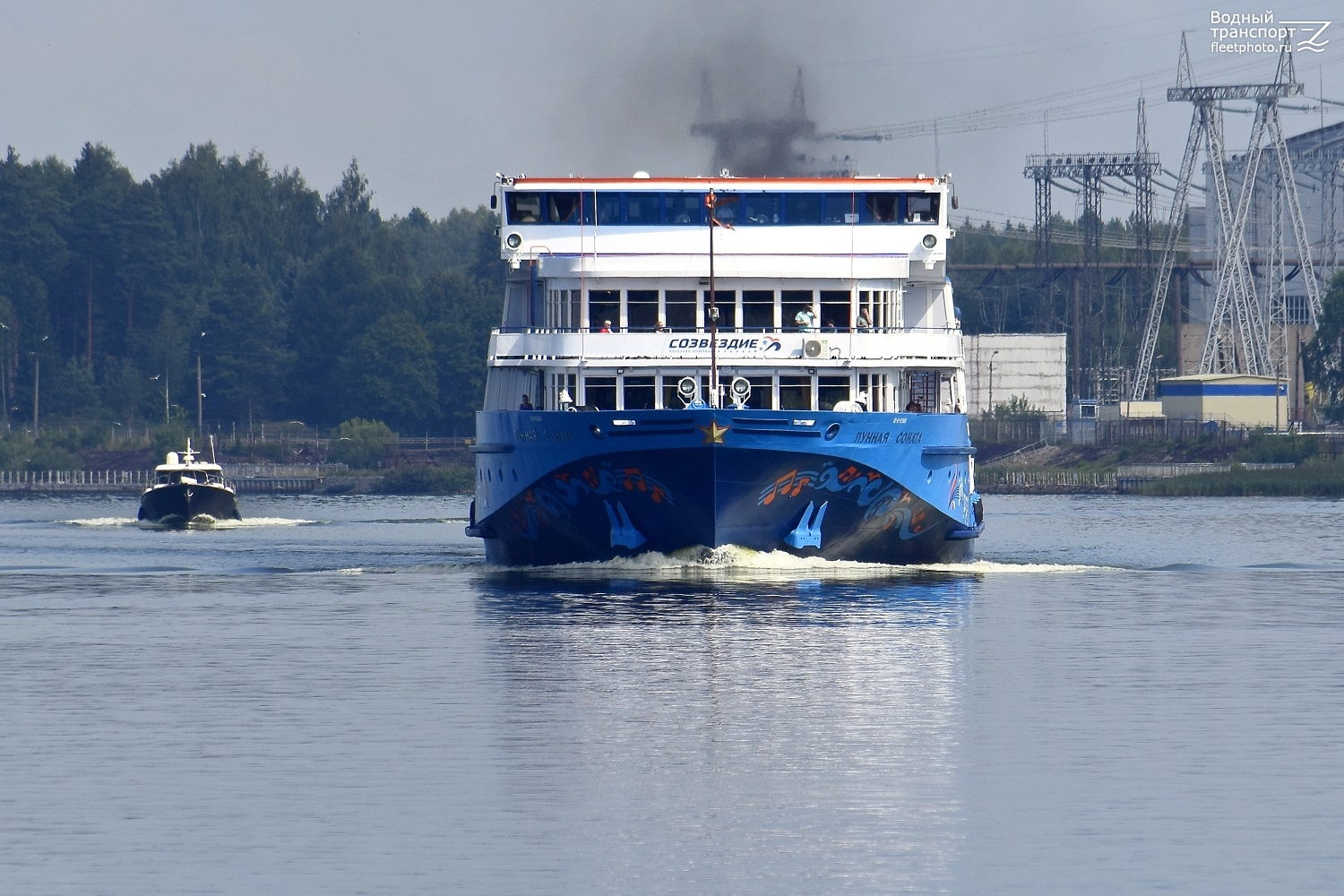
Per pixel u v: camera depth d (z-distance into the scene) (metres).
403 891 102.50
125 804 120.12
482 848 110.19
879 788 123.62
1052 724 144.00
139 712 150.00
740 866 106.50
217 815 117.25
